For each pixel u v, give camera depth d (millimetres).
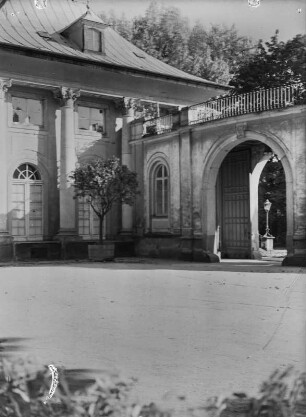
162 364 4629
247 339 5812
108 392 2191
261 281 12406
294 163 17891
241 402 3256
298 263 17438
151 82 25188
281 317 7348
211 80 22172
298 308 8180
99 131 24953
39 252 22141
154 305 8633
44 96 23297
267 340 5742
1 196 21516
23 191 22641
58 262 20156
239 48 16219
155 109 26875
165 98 25781
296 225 17766
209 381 4043
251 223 22375
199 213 21172
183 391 3721
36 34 23672
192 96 26562
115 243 23781
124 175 20797
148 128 24266
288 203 18047
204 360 4797
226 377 4176
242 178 22812
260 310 8016
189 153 21578
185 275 14047
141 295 9961
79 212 24031
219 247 23578
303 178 17641
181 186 21953
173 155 22453
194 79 25047
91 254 20938
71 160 23156
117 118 25312
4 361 2467
